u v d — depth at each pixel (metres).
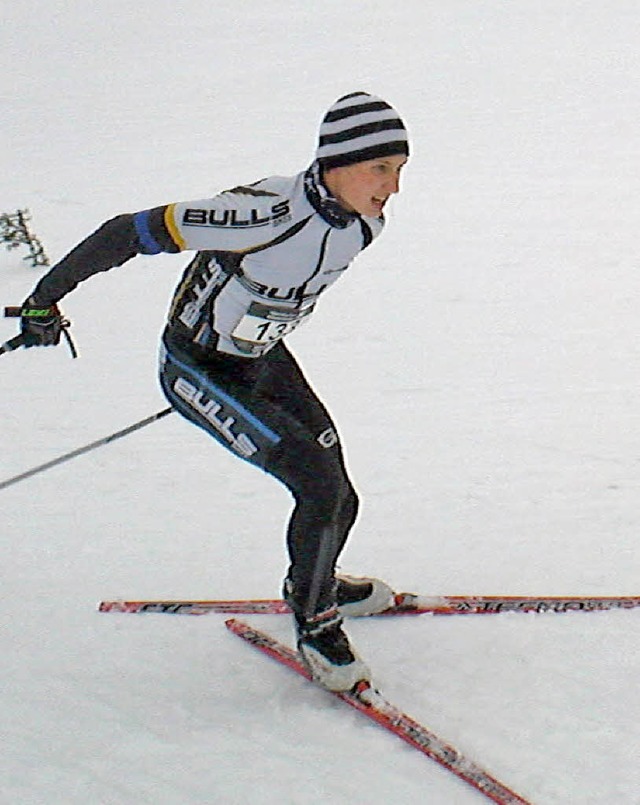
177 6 59.59
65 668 10.24
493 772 8.58
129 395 17.67
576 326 19.86
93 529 13.10
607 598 10.95
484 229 25.84
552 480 14.12
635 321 19.89
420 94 40.19
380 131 7.88
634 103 36.62
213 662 10.30
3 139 37.25
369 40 49.66
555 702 9.40
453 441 15.52
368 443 15.64
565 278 22.41
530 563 12.02
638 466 14.40
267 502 13.80
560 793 8.30
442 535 12.80
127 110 40.47
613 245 24.17
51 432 16.38
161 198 29.81
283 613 11.03
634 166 29.98
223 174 31.83
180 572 12.05
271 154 33.72
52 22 57.78
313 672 9.55
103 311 21.78
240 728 9.28
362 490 14.16
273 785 8.56
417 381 17.84
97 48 51.75
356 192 8.05
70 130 38.09
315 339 20.02
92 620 11.02
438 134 34.75
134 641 10.66
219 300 8.95
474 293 21.88
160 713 9.53
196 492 14.13
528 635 10.43
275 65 46.50
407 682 9.83
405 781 8.52
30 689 9.92
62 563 12.25
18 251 26.16
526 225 25.91
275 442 9.21
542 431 15.69
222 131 36.88
